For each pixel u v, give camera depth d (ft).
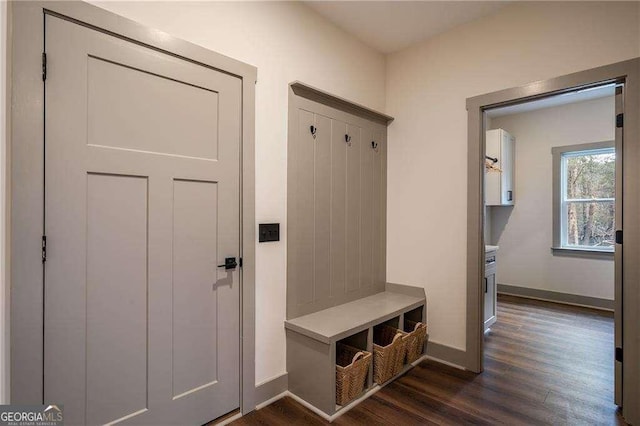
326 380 6.45
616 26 6.55
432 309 9.05
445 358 8.71
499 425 6.13
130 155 5.15
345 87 8.82
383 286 9.90
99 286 4.90
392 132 10.02
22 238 4.25
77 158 4.67
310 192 7.83
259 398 6.80
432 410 6.61
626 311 6.38
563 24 7.16
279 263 7.22
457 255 8.60
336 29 8.61
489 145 14.97
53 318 4.50
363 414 6.49
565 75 7.10
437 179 9.00
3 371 4.15
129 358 5.20
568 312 13.44
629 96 6.36
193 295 5.90
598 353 9.36
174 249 5.65
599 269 14.01
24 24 4.23
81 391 4.75
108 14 4.92
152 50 5.38
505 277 16.51
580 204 14.85
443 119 8.93
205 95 6.00
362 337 7.50
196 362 5.95
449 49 8.85
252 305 6.69
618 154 6.61
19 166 4.22
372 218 9.55
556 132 15.11
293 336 7.15
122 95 5.07
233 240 6.42
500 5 7.85
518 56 7.74
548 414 6.48
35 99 4.32
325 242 8.19
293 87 7.45
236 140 6.44
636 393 6.20
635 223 6.28
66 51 4.56
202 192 5.99
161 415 5.53
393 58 10.05
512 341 10.29
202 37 5.98
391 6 7.86
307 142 7.76
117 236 5.06
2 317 4.11
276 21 7.18
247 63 6.63
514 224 16.25
